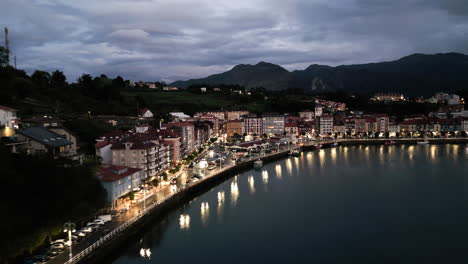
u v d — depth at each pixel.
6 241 69.69
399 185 168.62
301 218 124.75
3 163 80.81
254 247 100.88
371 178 183.50
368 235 109.81
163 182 149.62
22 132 117.00
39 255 77.12
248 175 196.25
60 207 86.12
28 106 198.88
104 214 106.62
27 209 78.25
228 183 177.00
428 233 110.88
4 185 77.50
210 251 98.12
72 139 138.12
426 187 164.50
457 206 135.88
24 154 92.31
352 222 120.81
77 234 89.75
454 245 102.00
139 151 141.38
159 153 159.75
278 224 119.00
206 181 162.62
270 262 92.06
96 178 109.19
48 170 90.69
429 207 135.50
